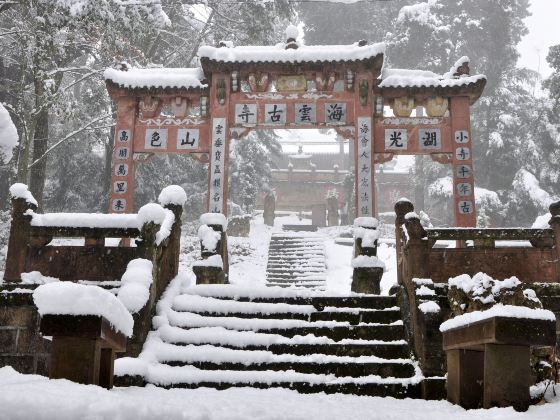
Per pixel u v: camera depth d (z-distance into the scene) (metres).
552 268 9.02
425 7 37.22
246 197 33.50
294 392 7.00
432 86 16.03
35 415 3.38
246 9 26.02
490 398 5.26
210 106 16.34
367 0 37.25
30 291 8.34
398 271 10.13
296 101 16.20
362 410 5.47
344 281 21.69
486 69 36.81
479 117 36.31
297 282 21.59
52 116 29.50
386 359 7.94
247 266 23.50
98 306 4.75
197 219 31.08
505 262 9.08
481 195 32.44
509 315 5.07
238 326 8.48
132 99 16.61
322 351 8.09
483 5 37.97
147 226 8.73
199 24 29.17
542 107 34.12
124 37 20.31
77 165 31.05
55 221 9.00
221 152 15.92
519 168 34.41
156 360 7.66
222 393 6.63
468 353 6.11
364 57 15.71
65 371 4.71
